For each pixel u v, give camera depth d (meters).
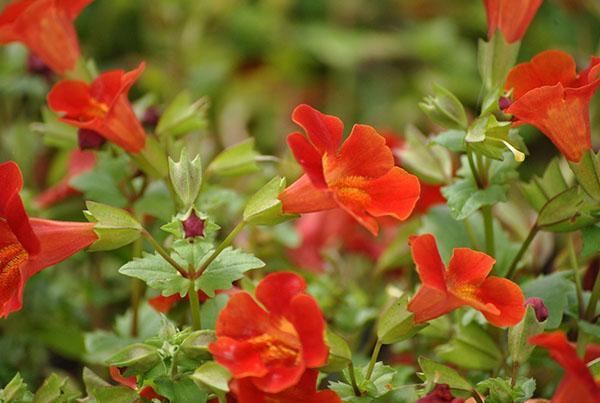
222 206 0.69
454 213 0.60
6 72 0.78
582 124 0.58
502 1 0.60
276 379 0.54
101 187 0.65
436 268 0.55
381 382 0.58
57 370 0.71
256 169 0.65
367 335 0.71
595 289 0.61
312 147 0.55
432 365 0.57
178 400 0.57
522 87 0.58
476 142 0.59
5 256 0.57
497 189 0.60
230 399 0.56
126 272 0.57
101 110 0.62
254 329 0.55
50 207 0.70
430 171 0.64
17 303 0.54
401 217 0.56
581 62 0.76
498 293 0.56
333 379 0.66
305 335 0.53
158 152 0.62
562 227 0.60
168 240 0.64
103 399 0.58
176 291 0.57
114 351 0.64
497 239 0.64
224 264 0.58
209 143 0.83
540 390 0.66
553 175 0.62
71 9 0.64
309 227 0.74
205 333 0.56
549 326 0.60
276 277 0.54
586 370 0.53
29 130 0.79
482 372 0.63
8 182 0.55
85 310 0.72
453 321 0.65
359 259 0.74
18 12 0.63
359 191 0.56
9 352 0.68
